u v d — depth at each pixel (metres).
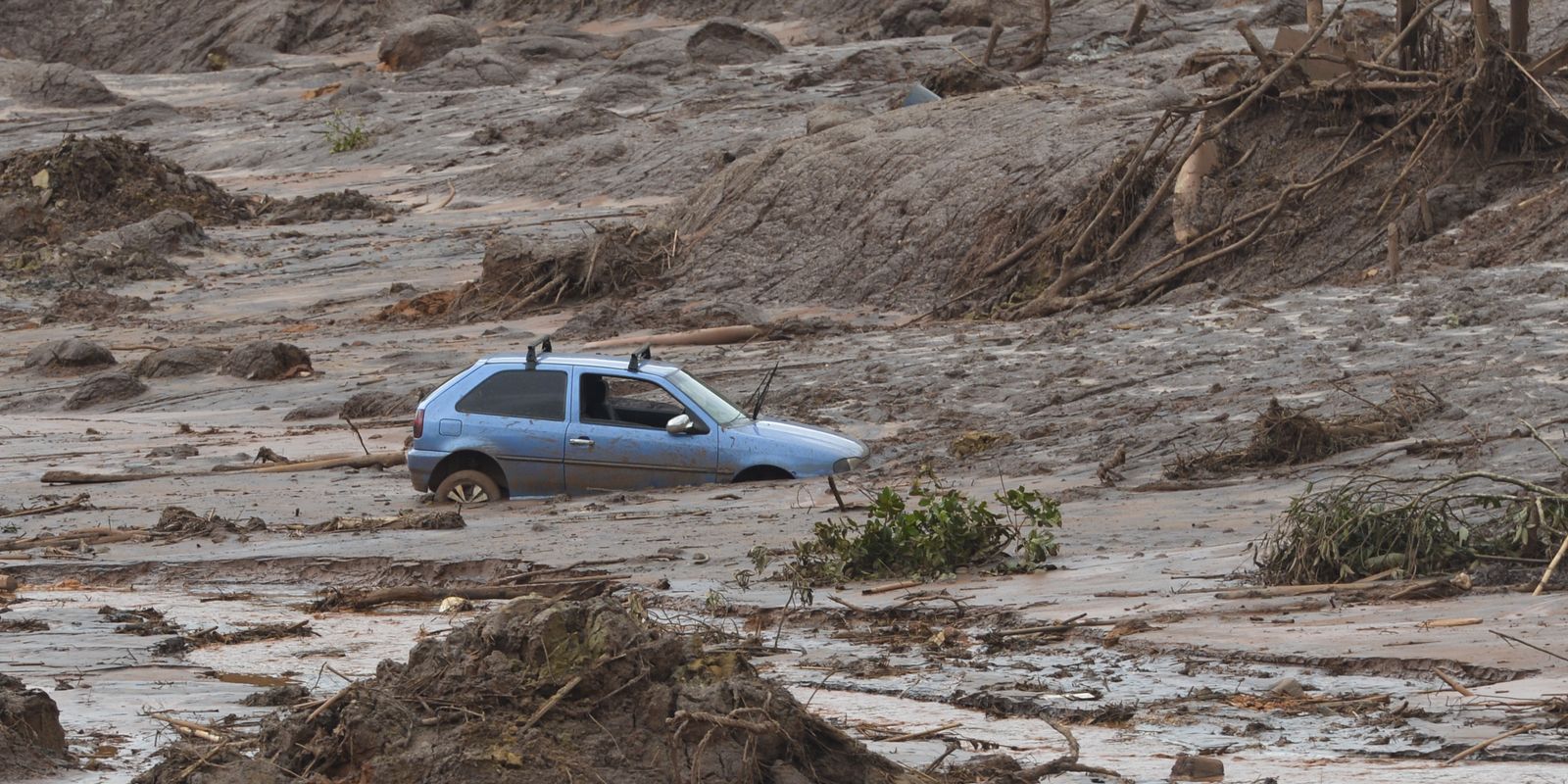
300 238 131.12
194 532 38.97
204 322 99.25
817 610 27.06
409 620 28.47
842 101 158.88
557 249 96.88
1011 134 95.75
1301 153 81.44
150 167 144.38
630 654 14.75
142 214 138.12
